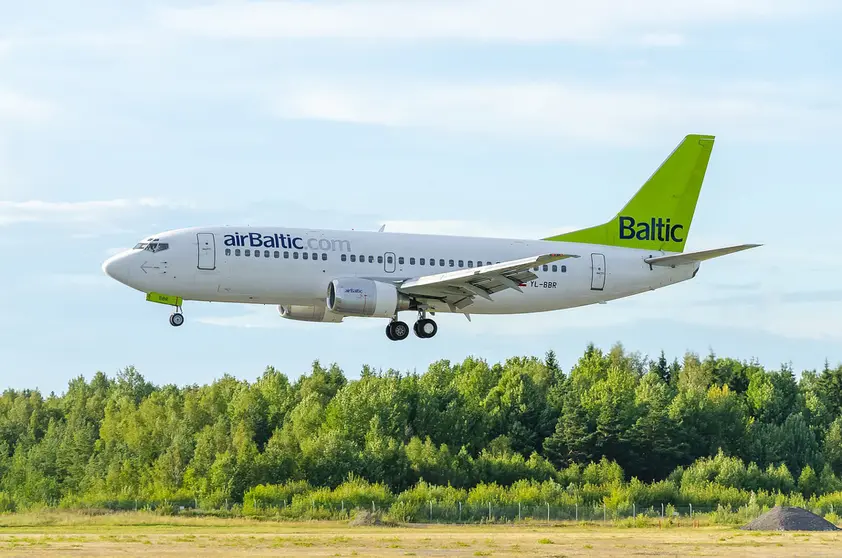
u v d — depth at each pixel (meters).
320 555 157.38
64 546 166.50
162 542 178.25
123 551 159.00
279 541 183.62
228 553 158.38
